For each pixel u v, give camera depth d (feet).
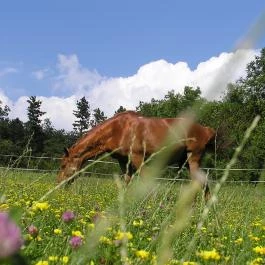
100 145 37.50
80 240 8.23
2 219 1.64
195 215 12.25
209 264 9.27
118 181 3.74
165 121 36.55
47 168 38.99
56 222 14.71
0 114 285.43
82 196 23.90
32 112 296.10
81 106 376.27
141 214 12.85
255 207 18.81
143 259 8.30
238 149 4.17
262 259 11.01
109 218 3.66
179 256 9.50
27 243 9.07
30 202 19.04
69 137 299.38
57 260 8.28
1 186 16.52
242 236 14.24
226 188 19.62
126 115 37.29
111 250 9.20
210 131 38.04
